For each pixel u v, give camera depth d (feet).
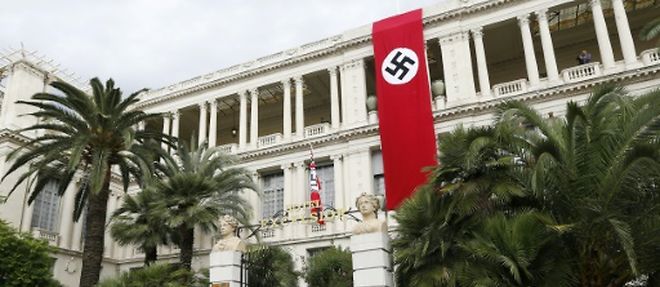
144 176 88.79
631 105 49.11
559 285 42.45
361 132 121.39
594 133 47.16
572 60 134.72
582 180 46.06
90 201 84.23
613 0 112.57
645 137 45.55
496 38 131.64
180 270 72.74
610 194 44.06
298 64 139.33
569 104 47.83
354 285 49.19
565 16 127.54
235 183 100.48
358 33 131.03
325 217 104.42
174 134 150.20
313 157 127.75
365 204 52.65
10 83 134.51
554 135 49.80
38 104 85.25
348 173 121.39
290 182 128.67
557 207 47.29
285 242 118.62
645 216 43.91
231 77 146.00
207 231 95.66
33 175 126.72
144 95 158.10
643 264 44.24
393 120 112.68
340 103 151.94
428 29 125.18
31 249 88.94
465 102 114.21
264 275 62.18
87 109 84.17
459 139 50.75
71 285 129.90
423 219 48.98
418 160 107.45
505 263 41.42
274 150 132.05
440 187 49.78
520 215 44.32
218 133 172.14
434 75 144.87
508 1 119.24
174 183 88.79
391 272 50.14
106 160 82.23
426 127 109.81
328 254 70.28
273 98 156.87
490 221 44.42
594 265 46.01
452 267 44.55
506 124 50.85
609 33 131.34
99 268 81.25
